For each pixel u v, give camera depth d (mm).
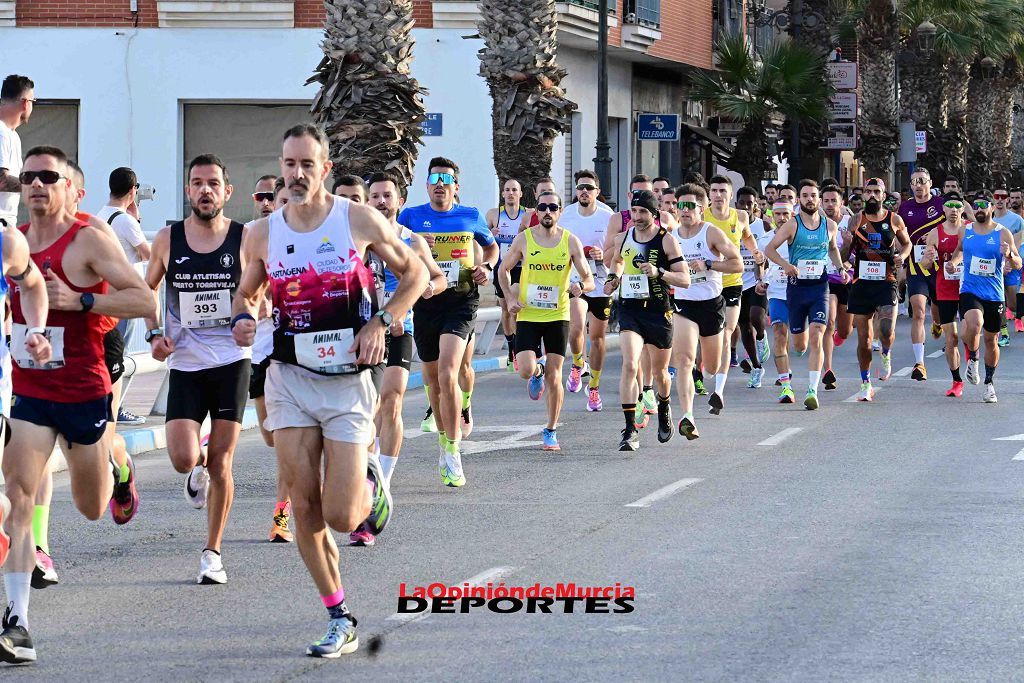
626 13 51125
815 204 23969
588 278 19328
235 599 11617
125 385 21156
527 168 34531
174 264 12352
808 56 53438
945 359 32594
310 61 41531
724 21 60344
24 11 41188
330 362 9633
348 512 9711
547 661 9742
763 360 29312
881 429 21500
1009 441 20188
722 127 65062
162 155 41594
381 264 15031
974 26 70188
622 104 55188
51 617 11070
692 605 11227
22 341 10734
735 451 19422
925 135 66625
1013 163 98812
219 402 12328
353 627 10055
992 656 9805
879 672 9438
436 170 16906
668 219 20375
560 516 14906
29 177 10609
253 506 15758
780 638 10266
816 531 14039
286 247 9688
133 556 13305
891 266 25250
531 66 34406
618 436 20922
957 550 13172
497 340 36750
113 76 41438
